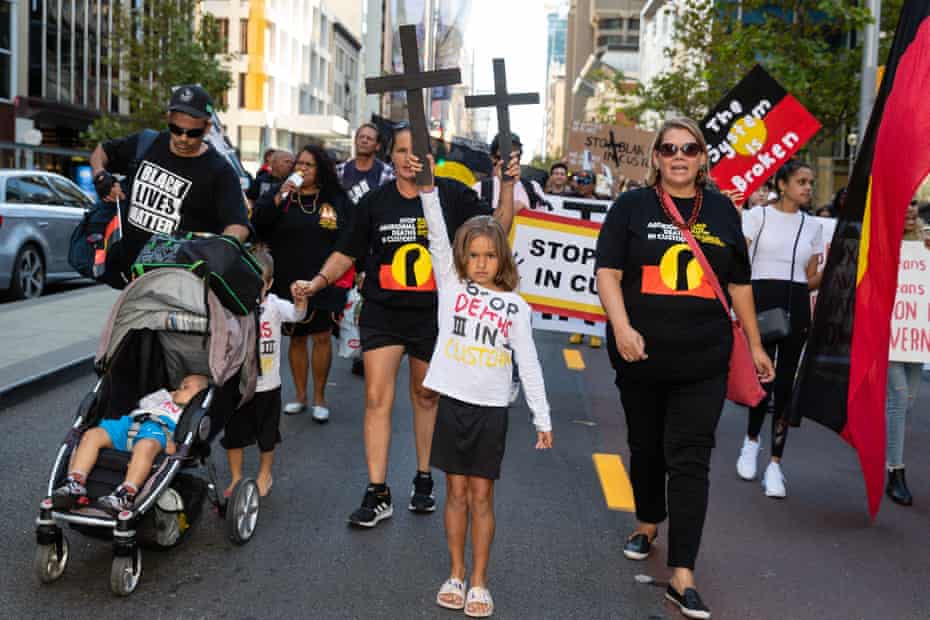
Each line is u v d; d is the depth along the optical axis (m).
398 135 5.39
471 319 4.37
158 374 4.75
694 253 4.46
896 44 5.47
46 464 6.25
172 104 5.11
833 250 5.80
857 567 5.09
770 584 4.80
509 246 4.45
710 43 22.62
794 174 6.49
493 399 4.32
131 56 30.67
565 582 4.70
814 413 5.79
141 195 5.42
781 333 5.68
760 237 6.59
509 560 4.95
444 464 4.33
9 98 32.44
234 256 4.73
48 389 8.56
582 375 10.41
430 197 4.84
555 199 9.71
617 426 8.08
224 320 4.65
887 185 5.40
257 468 6.43
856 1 16.66
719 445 7.70
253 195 12.27
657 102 28.81
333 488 6.04
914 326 6.44
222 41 31.88
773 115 8.43
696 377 4.45
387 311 5.45
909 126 5.31
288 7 62.41
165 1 30.30
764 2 18.30
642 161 16.92
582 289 9.18
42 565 4.26
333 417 7.93
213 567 4.68
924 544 5.50
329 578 4.60
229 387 4.89
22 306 12.89
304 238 7.61
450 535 4.40
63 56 35.34
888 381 6.44
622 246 4.55
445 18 31.77
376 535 5.23
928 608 4.57
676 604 4.44
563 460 6.94
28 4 33.09
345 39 78.38
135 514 4.16
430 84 4.86
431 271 5.40
